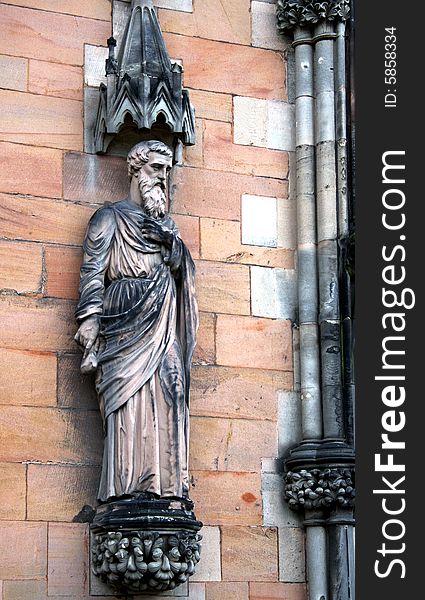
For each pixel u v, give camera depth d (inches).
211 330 471.2
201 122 485.7
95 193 463.2
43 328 446.0
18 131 457.4
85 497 438.9
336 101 495.5
